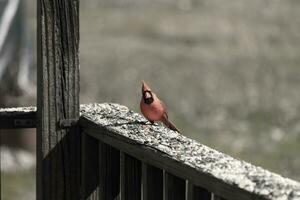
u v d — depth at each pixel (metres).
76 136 4.57
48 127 4.52
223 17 34.31
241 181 3.04
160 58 26.50
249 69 24.56
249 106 19.75
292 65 25.19
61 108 4.53
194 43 29.31
